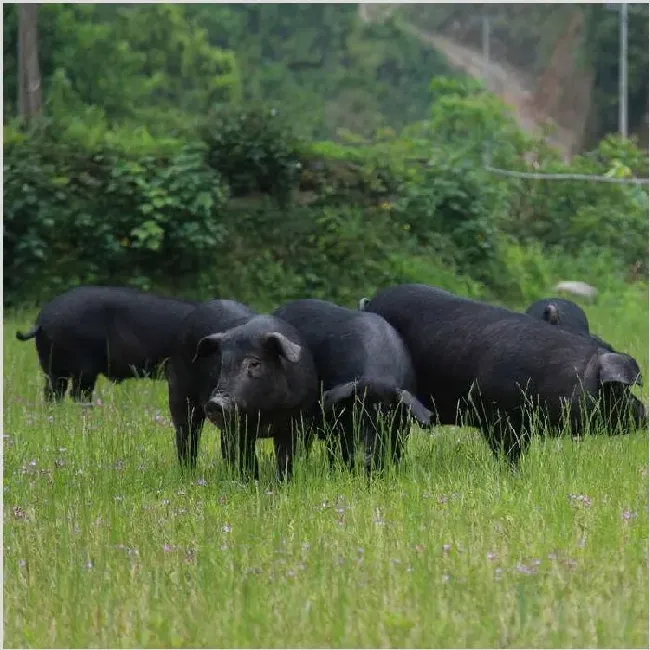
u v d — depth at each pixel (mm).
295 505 16094
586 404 18094
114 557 14016
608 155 60375
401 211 45625
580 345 18531
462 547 13898
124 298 26031
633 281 53188
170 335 25688
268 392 17297
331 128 102625
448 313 19500
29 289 42469
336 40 109188
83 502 15859
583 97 102062
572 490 16375
